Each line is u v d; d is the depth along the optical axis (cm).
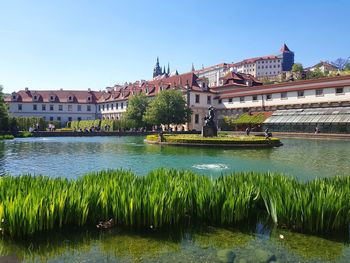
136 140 4394
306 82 5753
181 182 848
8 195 726
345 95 5134
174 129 7562
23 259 600
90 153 2539
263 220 813
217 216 784
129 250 641
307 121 5128
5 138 4469
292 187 806
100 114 10712
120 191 764
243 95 6900
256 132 5634
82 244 665
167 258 608
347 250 652
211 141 3027
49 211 709
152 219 735
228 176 947
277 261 600
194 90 7419
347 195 758
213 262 593
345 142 3794
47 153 2541
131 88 9625
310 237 714
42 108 10375
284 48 18288
